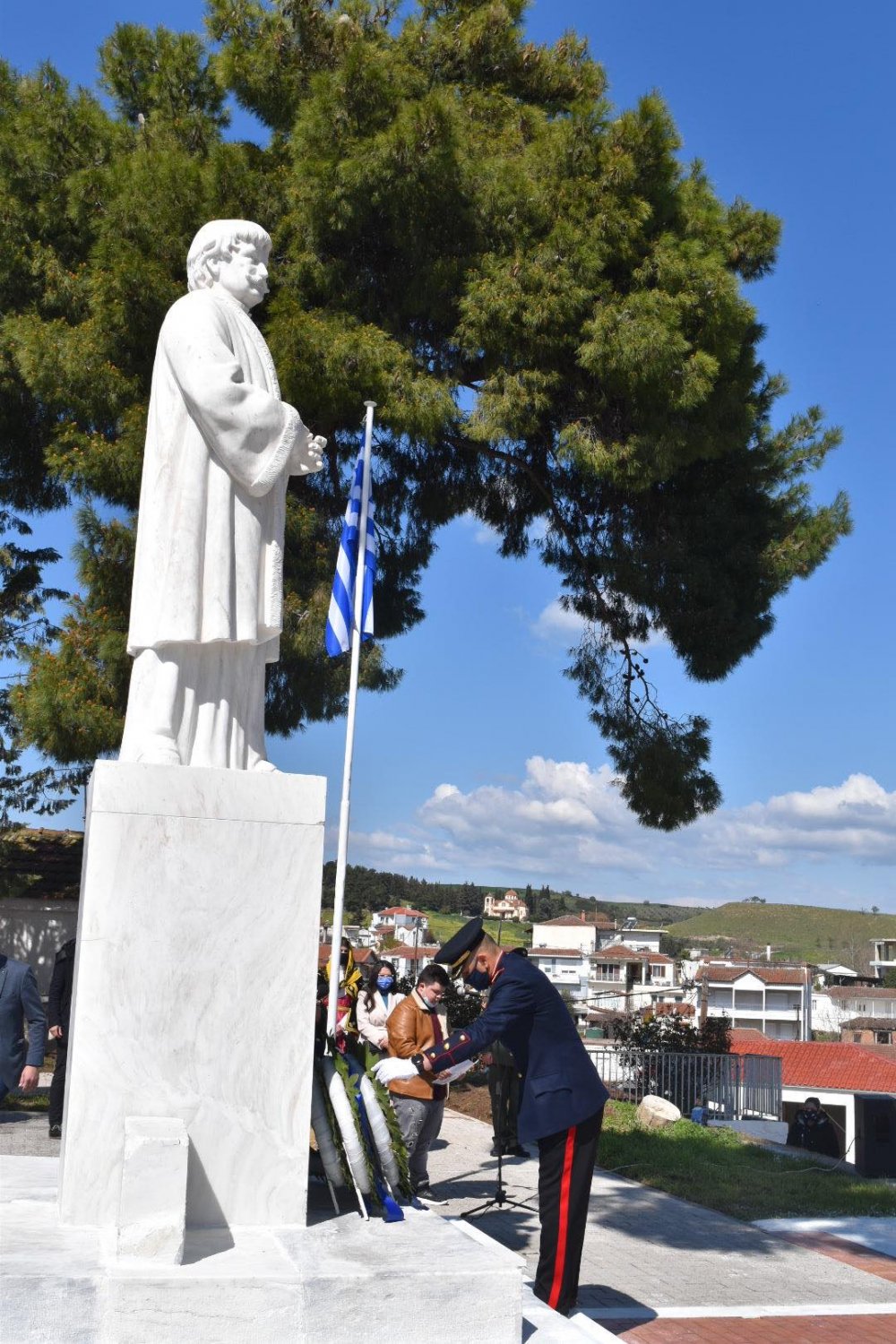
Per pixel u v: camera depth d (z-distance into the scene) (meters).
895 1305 7.25
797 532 17.52
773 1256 8.40
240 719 5.39
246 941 4.82
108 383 13.15
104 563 13.09
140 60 15.91
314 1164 5.72
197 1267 4.09
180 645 5.24
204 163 13.96
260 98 15.18
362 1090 5.20
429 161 13.48
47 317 14.66
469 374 15.76
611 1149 12.39
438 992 8.89
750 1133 16.03
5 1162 6.12
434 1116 8.94
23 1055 8.70
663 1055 18.34
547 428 16.53
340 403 13.59
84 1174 4.58
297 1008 4.84
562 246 14.05
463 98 16.02
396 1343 4.10
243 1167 4.71
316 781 4.99
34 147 14.54
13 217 14.38
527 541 19.16
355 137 13.82
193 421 5.34
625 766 17.38
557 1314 5.09
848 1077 35.75
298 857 4.93
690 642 17.25
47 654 13.98
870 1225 9.67
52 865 23.50
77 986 4.76
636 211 14.46
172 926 4.76
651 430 14.55
